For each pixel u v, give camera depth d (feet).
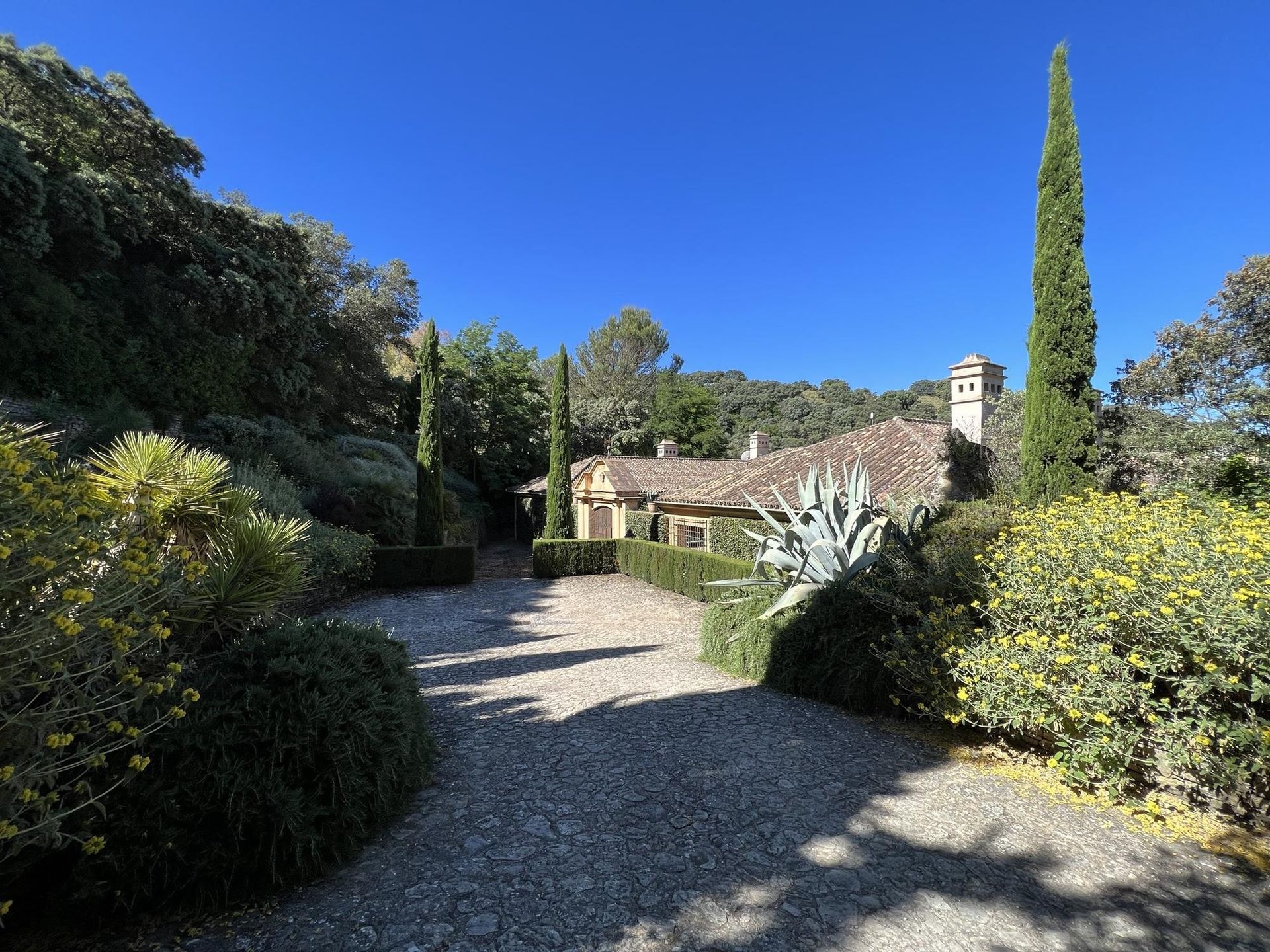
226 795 9.12
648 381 148.66
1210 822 11.02
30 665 7.18
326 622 14.11
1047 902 8.87
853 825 11.09
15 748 6.92
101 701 8.17
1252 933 8.17
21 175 43.45
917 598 17.21
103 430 42.39
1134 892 9.10
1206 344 32.73
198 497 15.21
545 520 93.30
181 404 57.82
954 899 8.93
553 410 65.10
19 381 44.86
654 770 13.62
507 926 8.50
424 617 39.19
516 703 19.20
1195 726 11.03
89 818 7.78
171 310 59.21
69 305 47.65
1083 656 11.84
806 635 19.52
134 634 7.98
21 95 48.03
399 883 9.57
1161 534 12.91
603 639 31.71
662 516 62.49
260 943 8.26
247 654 11.48
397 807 11.86
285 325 68.49
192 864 8.77
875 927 8.34
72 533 7.66
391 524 59.88
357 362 92.43
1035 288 25.75
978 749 14.58
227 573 13.93
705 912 8.76
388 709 11.66
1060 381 24.85
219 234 65.00
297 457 60.03
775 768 13.64
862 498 25.27
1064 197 25.00
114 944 8.32
